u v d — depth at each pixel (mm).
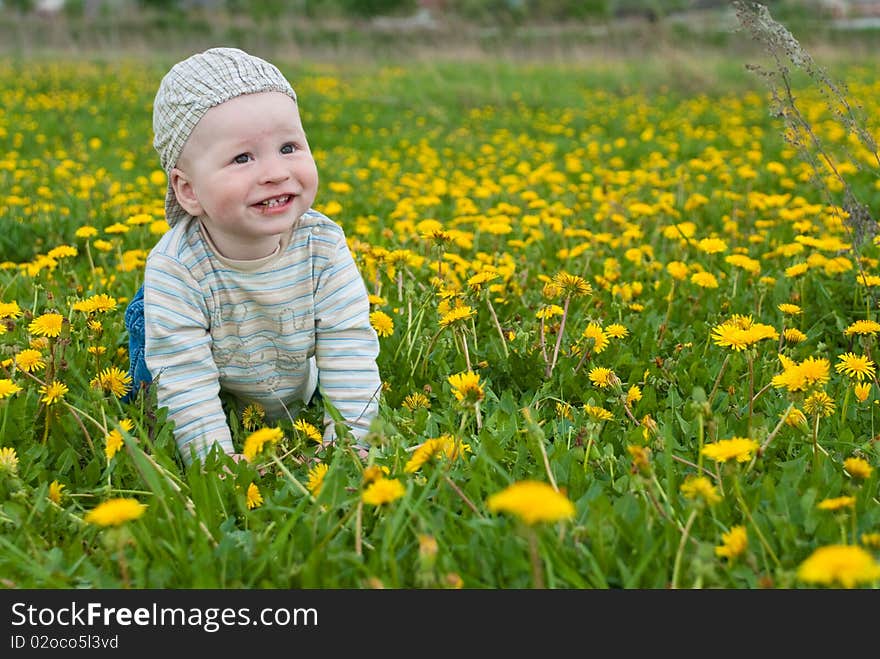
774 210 5270
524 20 22234
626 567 1649
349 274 2326
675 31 18703
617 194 5992
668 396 2525
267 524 1844
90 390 2168
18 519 1833
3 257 4789
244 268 2207
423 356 2830
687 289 3604
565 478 1975
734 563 1617
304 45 20922
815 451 1985
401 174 7957
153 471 1810
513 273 3670
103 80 15781
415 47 20953
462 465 2018
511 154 9438
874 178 6754
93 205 5906
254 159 2070
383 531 1753
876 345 2848
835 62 17406
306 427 2113
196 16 22812
